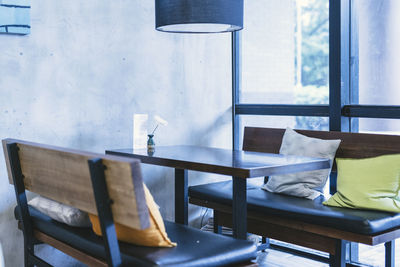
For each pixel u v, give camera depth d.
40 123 3.50
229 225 3.68
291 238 3.16
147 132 4.09
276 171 2.68
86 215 2.48
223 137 4.64
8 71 3.34
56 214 2.54
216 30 3.56
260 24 4.51
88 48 3.72
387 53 3.56
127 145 3.98
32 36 3.43
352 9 3.78
